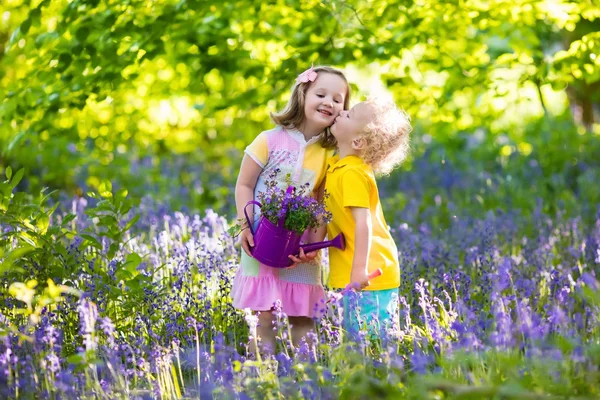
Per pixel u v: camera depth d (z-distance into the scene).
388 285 5.28
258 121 13.09
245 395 4.04
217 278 6.16
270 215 5.03
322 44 8.41
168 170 13.30
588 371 4.04
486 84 9.19
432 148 14.55
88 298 4.74
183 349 5.14
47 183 12.52
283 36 9.02
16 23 11.24
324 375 4.05
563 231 8.32
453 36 9.16
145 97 10.19
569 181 12.52
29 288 4.47
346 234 5.28
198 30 7.76
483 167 13.41
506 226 8.59
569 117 15.20
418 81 9.38
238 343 5.49
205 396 4.29
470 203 11.44
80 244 5.81
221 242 6.82
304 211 5.00
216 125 15.09
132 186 12.23
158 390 4.41
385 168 5.47
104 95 8.01
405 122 5.42
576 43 8.36
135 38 8.04
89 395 4.31
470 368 4.42
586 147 13.52
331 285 5.38
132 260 5.38
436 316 5.25
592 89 16.11
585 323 5.12
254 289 5.35
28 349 4.78
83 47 7.46
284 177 5.41
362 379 3.89
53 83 7.97
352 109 5.30
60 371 4.32
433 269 6.78
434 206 11.02
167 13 7.57
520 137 14.77
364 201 5.13
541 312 5.66
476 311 5.52
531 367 4.06
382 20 8.74
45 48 8.25
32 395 4.27
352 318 5.11
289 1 8.23
